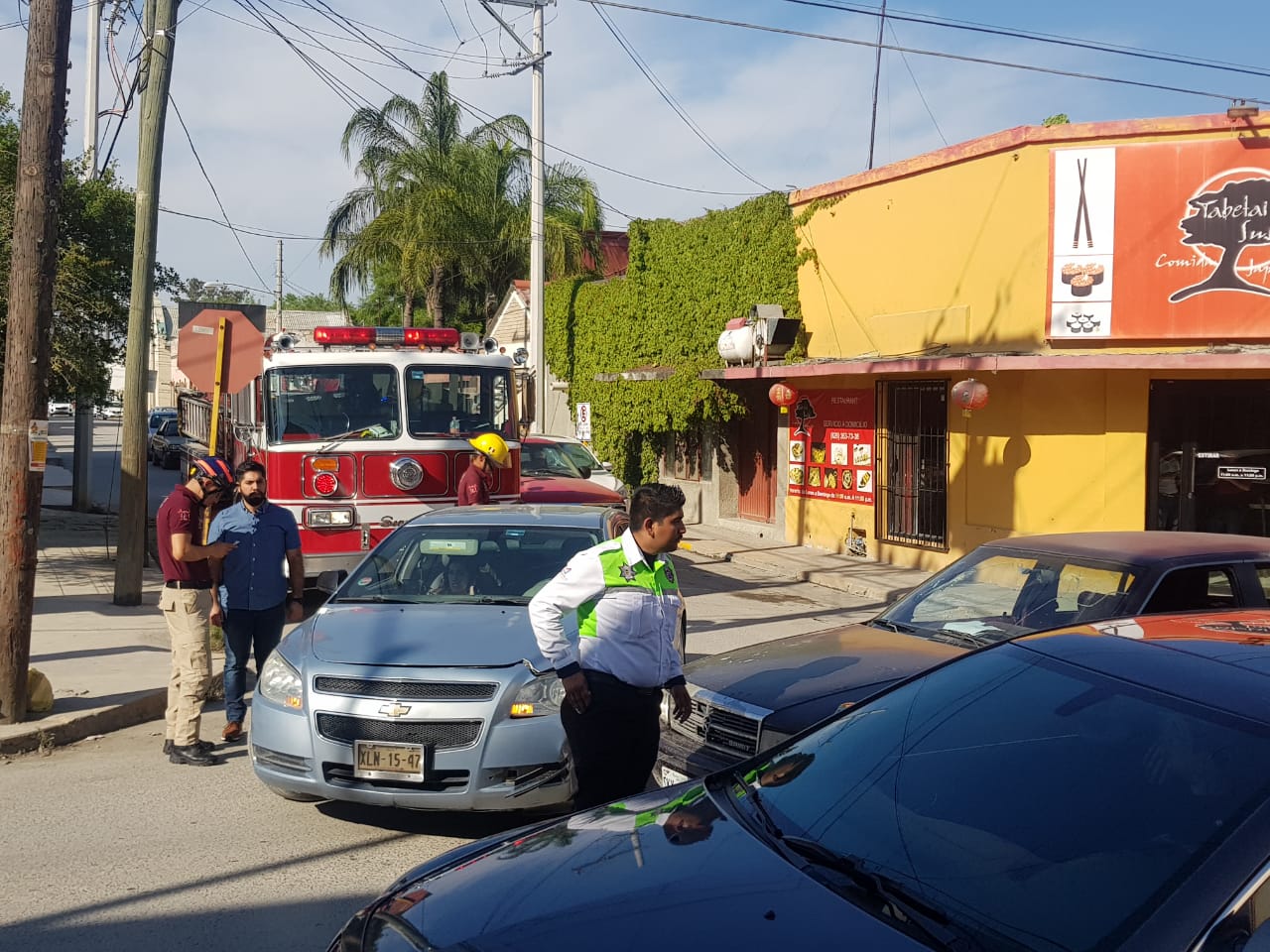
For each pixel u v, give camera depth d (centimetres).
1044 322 1387
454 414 1188
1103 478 1383
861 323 1686
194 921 468
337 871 523
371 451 1145
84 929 459
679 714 479
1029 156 1388
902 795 309
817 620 1262
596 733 462
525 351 1237
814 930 256
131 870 523
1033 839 275
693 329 2083
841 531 1762
